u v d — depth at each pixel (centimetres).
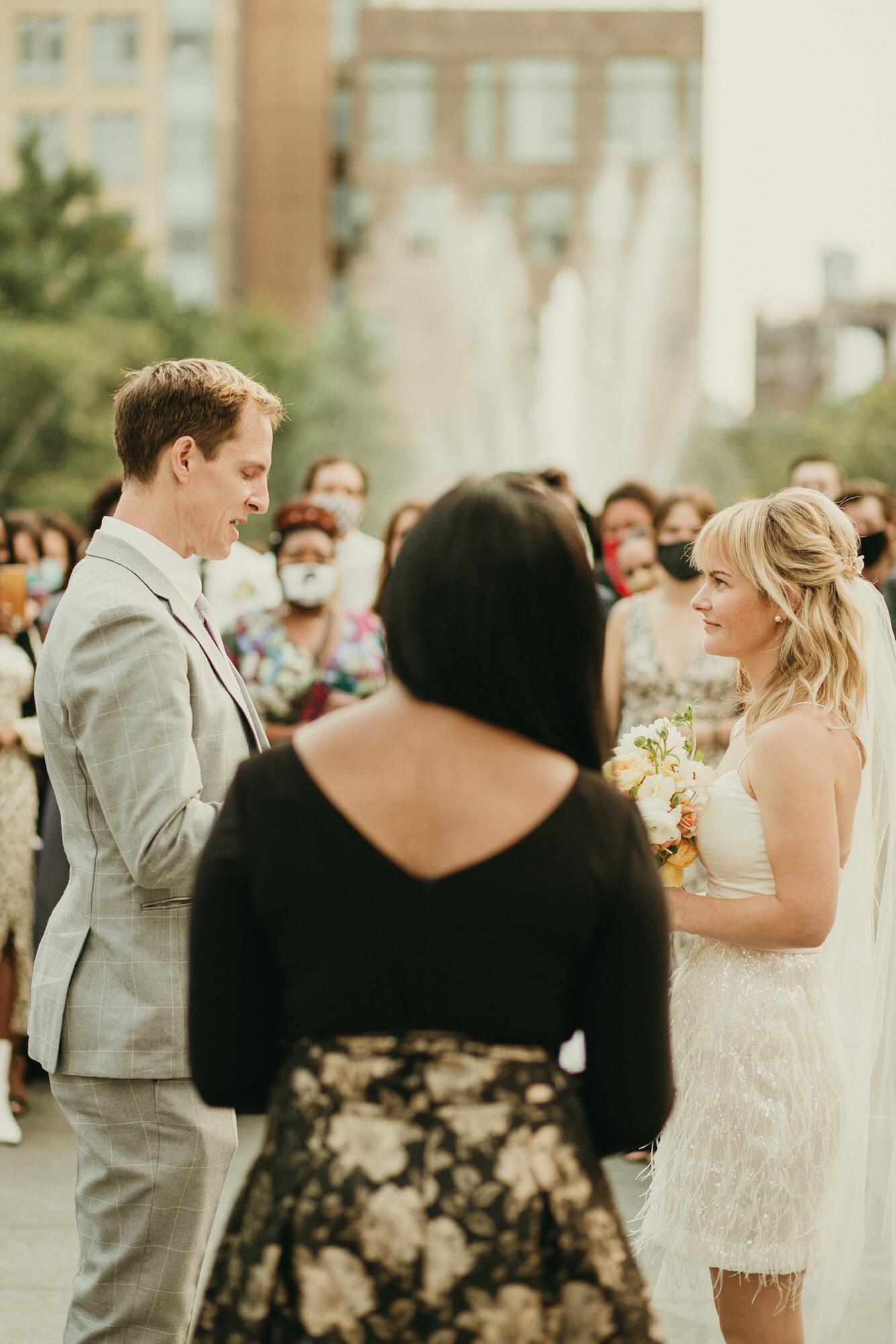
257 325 4916
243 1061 164
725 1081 254
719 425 5450
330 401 4934
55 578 630
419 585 164
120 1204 239
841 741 254
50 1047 240
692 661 495
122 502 255
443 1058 155
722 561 267
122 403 254
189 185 5869
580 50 6181
